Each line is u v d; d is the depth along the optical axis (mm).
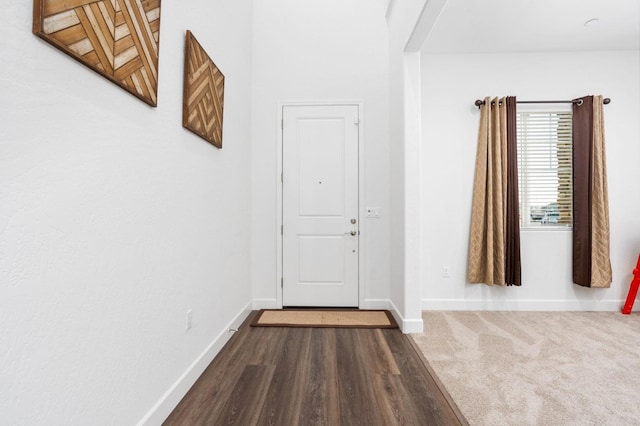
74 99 893
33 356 771
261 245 3039
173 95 1478
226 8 2229
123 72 1081
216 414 1424
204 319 1841
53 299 826
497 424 1387
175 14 1494
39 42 784
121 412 1101
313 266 3031
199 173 1775
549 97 3033
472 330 2486
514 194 2908
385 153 3004
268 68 3025
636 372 1839
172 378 1464
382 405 1496
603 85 3008
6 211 708
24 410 749
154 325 1316
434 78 3070
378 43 3012
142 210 1234
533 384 1705
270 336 2328
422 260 3076
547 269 3010
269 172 3047
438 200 3066
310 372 1798
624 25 2621
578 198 2961
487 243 2924
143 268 1240
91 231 961
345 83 3016
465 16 2506
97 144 985
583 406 1518
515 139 2932
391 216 2932
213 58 1992
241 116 2627
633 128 3004
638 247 2988
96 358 982
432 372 1809
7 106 708
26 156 753
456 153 3051
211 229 1957
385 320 2672
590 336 2371
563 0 2322
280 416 1413
